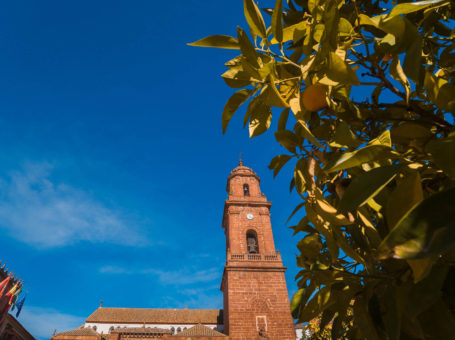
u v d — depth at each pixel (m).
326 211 1.06
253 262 34.44
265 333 29.69
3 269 42.09
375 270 1.06
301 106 1.25
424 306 0.77
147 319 50.94
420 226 0.55
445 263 0.86
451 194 0.57
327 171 0.96
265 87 1.34
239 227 38.00
